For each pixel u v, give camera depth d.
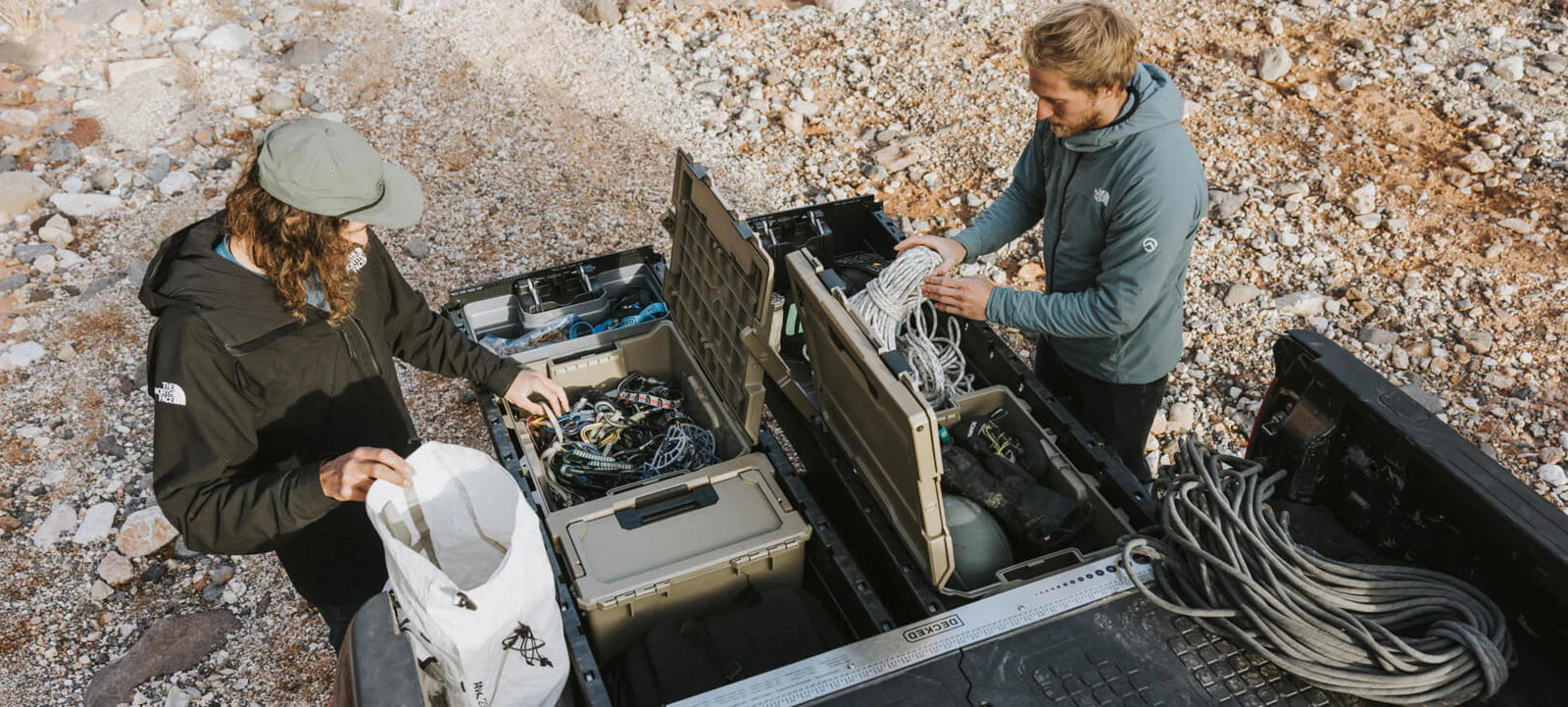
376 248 2.46
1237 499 2.06
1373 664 1.84
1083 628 1.95
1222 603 1.95
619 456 2.95
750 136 5.67
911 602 2.35
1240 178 5.29
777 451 2.75
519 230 5.04
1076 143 2.58
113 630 3.38
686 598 2.48
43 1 6.47
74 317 4.55
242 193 1.96
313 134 1.93
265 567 3.55
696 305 3.07
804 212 3.64
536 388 2.76
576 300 3.49
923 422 1.89
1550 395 4.13
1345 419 2.23
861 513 2.55
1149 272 2.57
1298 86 5.85
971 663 1.88
